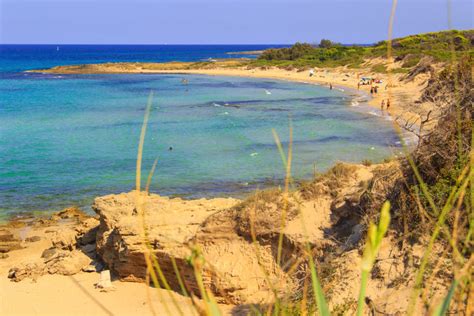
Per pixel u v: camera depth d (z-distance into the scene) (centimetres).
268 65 10881
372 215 982
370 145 3353
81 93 7062
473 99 841
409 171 921
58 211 2245
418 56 6631
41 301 1335
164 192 2475
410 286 700
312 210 1259
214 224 1320
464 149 792
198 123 4478
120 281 1420
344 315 715
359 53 10225
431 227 736
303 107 5366
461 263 210
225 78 9531
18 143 3681
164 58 19012
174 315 1109
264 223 1255
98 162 3111
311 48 11756
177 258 1224
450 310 370
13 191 2523
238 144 3531
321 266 917
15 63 15400
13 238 1923
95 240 1733
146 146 3547
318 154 3148
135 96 6656
